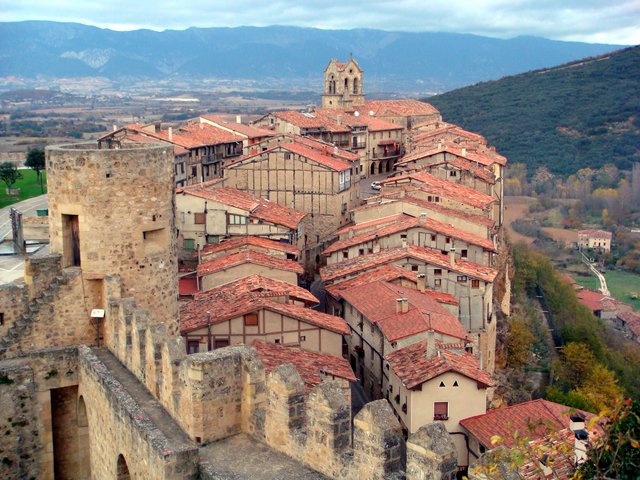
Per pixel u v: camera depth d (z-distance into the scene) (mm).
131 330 33375
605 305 120312
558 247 150500
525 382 74375
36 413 35125
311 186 90938
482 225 77312
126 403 29766
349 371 46469
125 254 35344
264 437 28250
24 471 35188
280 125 132000
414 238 73062
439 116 167750
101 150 34469
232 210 75500
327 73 162000
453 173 97188
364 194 109438
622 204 168500
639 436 18391
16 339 34938
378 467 22516
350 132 133750
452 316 59750
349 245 74125
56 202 35375
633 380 86625
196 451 26609
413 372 50688
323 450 25078
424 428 21000
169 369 29516
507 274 94125
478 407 50219
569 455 23406
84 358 34594
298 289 59875
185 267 74875
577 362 77938
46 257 35562
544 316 97812
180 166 103500
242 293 55438
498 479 19172
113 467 31516
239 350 29594
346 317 66250
